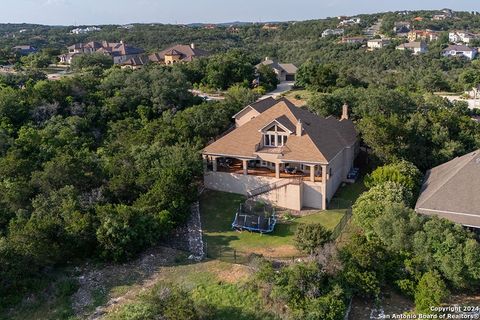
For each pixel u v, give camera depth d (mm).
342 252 33312
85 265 36469
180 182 43188
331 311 29125
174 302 29016
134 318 27812
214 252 37875
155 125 57625
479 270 30344
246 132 49531
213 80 95875
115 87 76812
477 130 57438
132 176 44688
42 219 37750
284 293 30500
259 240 39594
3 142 53719
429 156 52000
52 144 54688
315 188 44781
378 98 65875
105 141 59438
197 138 54219
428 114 58969
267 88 98875
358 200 40969
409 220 34312
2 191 42031
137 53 148750
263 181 47031
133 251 36875
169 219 39875
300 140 46219
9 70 102750
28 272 33906
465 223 34906
